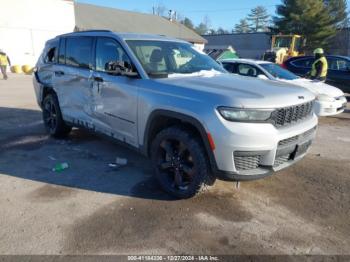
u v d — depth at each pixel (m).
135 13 38.38
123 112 4.28
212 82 3.81
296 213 3.59
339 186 4.34
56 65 5.80
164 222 3.34
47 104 6.27
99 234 3.11
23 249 2.86
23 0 22.30
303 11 45.16
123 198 3.82
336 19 50.91
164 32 36.75
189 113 3.41
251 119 3.18
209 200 3.81
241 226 3.30
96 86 4.71
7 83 15.38
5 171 4.53
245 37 52.09
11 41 22.30
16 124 7.23
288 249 2.96
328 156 5.57
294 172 4.78
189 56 4.81
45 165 4.78
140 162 4.98
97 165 4.82
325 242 3.07
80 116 5.29
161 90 3.75
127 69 4.20
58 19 24.22
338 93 8.22
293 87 3.95
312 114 4.02
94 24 30.97
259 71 8.61
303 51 45.69
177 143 3.80
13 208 3.53
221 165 3.29
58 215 3.42
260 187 4.22
